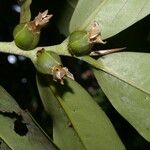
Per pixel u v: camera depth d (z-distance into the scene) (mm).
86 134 427
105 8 419
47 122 494
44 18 387
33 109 566
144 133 412
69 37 399
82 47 394
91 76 772
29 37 388
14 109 390
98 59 414
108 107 830
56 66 384
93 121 424
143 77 413
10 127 378
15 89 574
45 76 417
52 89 420
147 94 412
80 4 424
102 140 424
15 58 586
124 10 416
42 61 385
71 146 430
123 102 416
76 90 423
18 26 391
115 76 416
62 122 430
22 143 375
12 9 571
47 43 549
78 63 665
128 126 821
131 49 493
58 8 534
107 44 477
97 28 393
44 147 383
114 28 417
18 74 580
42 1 533
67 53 401
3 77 576
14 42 398
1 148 369
